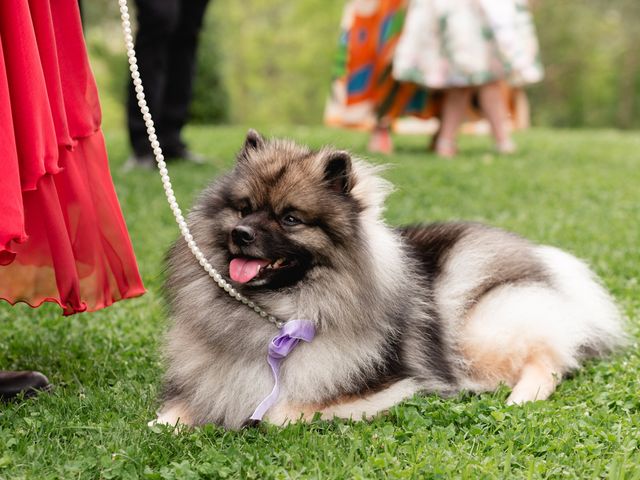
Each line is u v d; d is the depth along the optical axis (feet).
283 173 11.28
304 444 10.07
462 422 11.00
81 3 15.14
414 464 9.45
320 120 137.08
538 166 35.01
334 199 11.21
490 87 38.04
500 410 11.22
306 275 11.14
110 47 100.58
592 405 11.74
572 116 128.36
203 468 9.31
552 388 12.49
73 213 11.76
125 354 14.26
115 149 39.68
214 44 67.67
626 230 23.56
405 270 12.17
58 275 11.51
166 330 12.73
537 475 9.25
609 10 115.34
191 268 11.59
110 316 16.67
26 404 11.71
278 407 11.05
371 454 9.89
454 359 12.84
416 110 37.47
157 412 11.59
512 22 33.63
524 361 12.91
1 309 16.92
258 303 11.21
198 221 11.64
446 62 34.40
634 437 10.41
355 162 12.16
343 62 38.22
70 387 12.75
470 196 28.40
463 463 9.57
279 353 10.88
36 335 15.10
